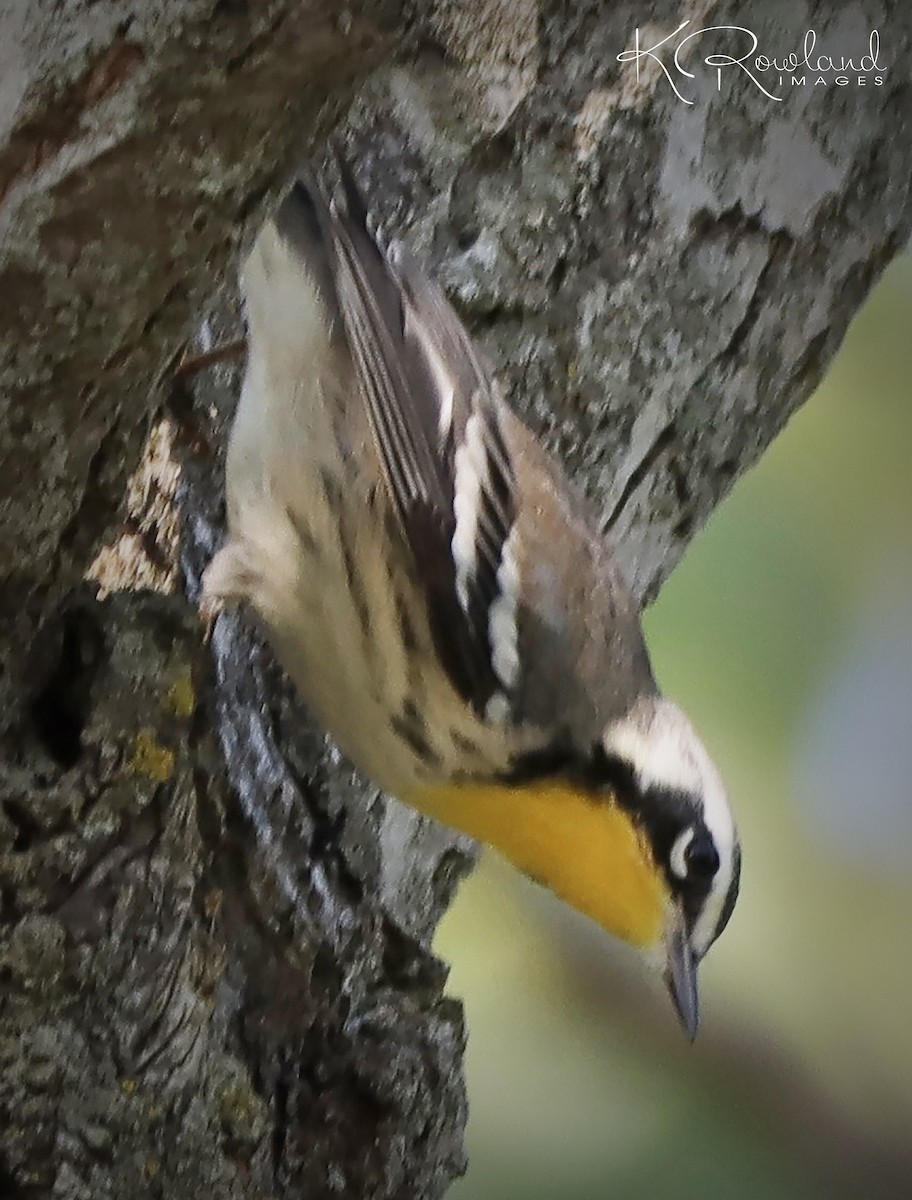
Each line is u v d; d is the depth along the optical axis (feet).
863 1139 21.88
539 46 16.60
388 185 16.42
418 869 17.83
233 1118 13.58
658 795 16.65
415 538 15.37
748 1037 22.20
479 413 15.97
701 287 17.85
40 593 11.78
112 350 10.18
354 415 15.19
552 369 17.24
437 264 16.60
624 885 17.16
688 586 22.00
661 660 21.99
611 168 17.04
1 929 12.22
